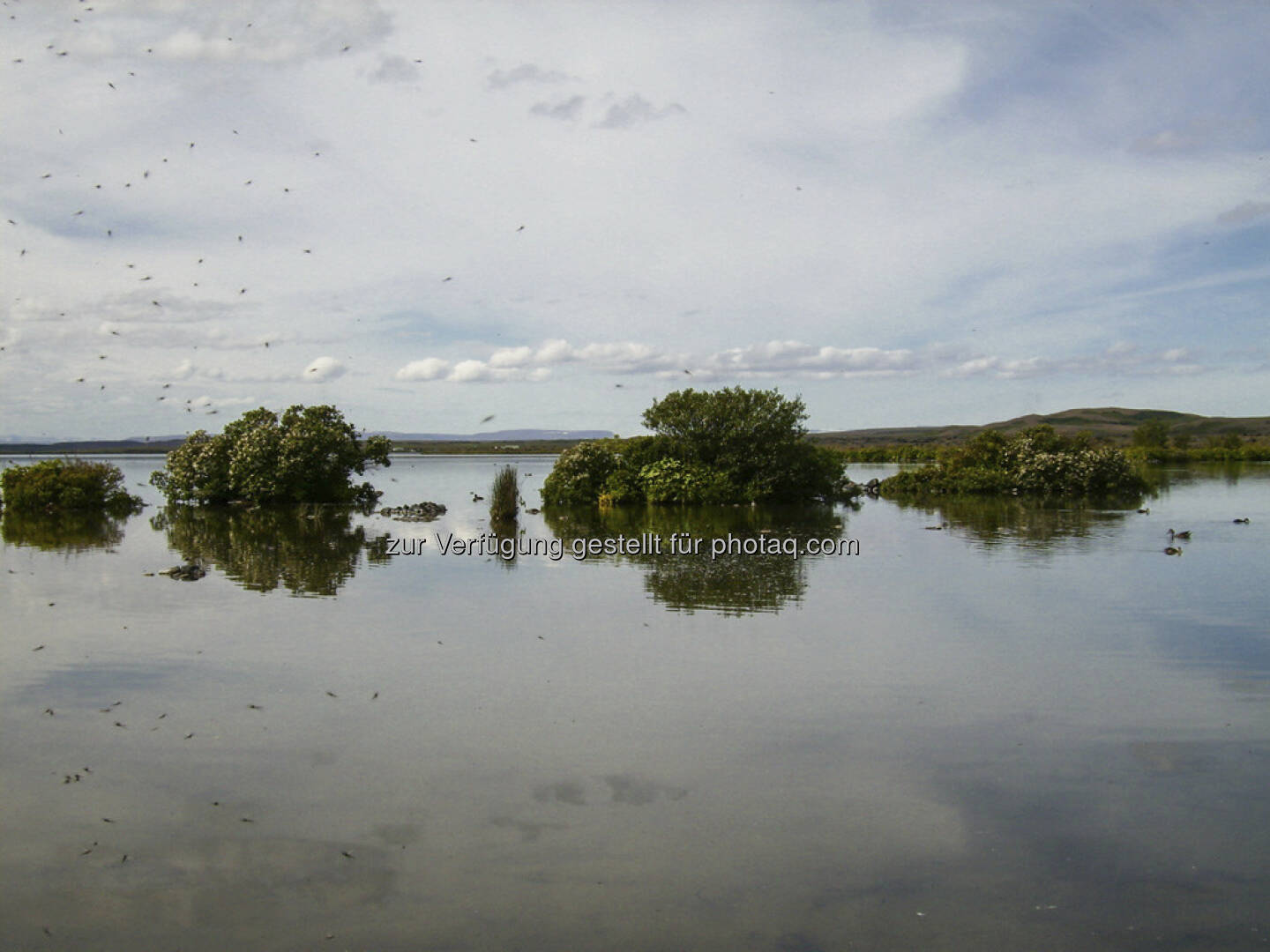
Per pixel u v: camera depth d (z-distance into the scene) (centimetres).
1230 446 10688
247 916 732
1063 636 1636
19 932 710
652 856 829
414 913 735
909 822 896
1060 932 712
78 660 1469
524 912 736
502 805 934
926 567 2441
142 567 2470
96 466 4616
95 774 1012
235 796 955
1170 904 752
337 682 1347
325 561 2591
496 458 15612
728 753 1073
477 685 1334
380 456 5169
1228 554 2630
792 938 702
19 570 2406
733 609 1873
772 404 4919
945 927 718
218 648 1548
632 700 1266
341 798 949
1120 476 5053
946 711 1220
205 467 4609
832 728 1157
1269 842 856
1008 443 5666
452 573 2353
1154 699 1272
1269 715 1205
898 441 18762
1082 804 938
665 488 4622
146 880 788
